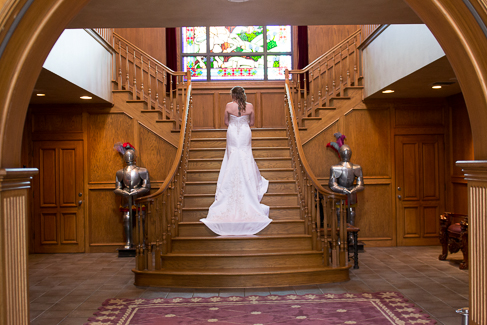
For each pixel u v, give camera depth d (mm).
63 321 3762
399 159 7336
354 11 3895
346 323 3562
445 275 5203
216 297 4344
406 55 5367
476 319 2285
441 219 6141
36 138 7141
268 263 4941
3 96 2025
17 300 2178
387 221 7336
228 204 5684
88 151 7180
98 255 6887
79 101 6844
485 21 1951
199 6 3719
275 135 7371
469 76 2232
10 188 2100
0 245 2023
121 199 6977
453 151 7223
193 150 6898
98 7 3719
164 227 5004
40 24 2029
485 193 2199
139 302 4223
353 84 7727
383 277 5109
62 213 7168
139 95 7906
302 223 5527
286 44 8828
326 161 7266
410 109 7336
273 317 3729
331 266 4938
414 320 3609
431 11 2213
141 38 8328
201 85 8508
